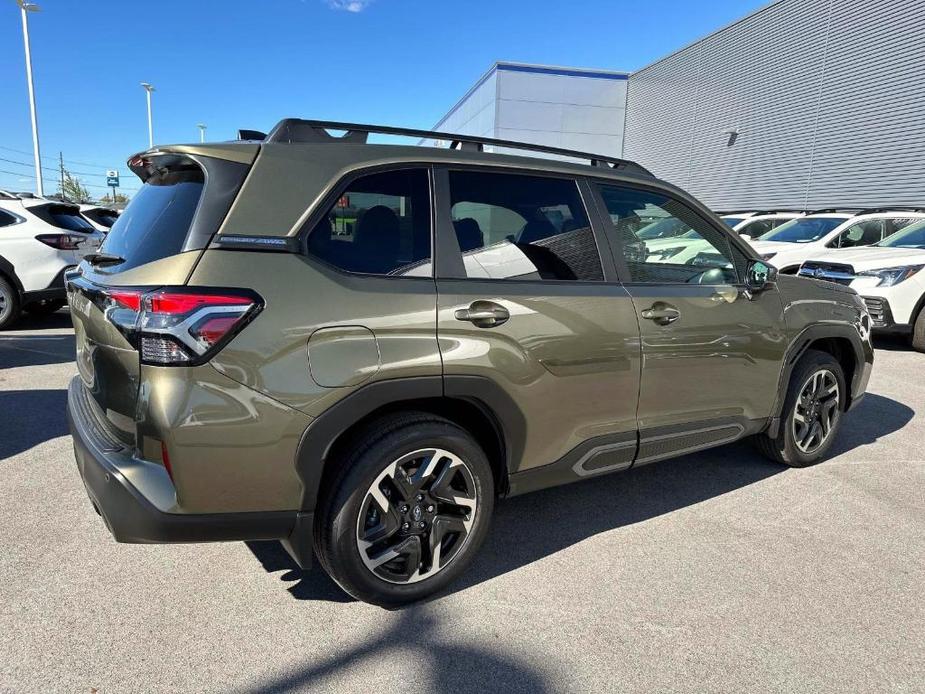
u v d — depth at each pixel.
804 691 2.14
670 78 25.23
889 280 7.95
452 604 2.59
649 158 26.94
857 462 4.22
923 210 9.97
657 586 2.74
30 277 7.93
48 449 4.08
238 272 2.11
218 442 2.08
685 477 3.94
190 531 2.12
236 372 2.08
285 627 2.42
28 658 2.20
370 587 2.44
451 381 2.45
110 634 2.34
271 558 2.91
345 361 2.24
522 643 2.36
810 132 18.45
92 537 3.02
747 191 21.27
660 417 3.16
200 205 2.18
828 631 2.45
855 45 16.81
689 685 2.16
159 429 2.02
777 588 2.73
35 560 2.81
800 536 3.20
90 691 2.06
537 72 26.72
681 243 3.30
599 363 2.86
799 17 18.67
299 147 2.38
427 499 2.54
